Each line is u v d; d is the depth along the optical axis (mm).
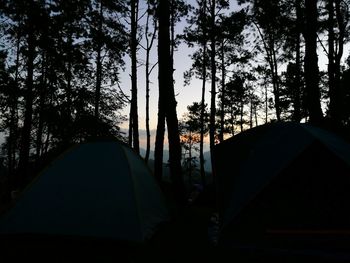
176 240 5695
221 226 5105
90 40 15453
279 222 4895
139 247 5277
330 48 17266
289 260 4648
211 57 22891
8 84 14219
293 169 5020
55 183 5711
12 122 18172
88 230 5293
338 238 4660
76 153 5957
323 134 5363
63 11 11172
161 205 6855
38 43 11359
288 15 17688
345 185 4812
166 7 11094
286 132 5512
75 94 14719
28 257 4844
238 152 5918
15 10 10477
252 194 5066
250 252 4848
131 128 19266
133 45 18078
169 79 10781
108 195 5539
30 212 5516
